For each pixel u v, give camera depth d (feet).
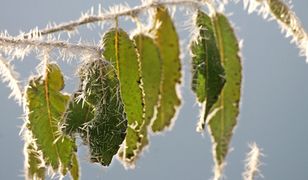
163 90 1.90
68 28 1.65
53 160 1.72
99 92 1.59
